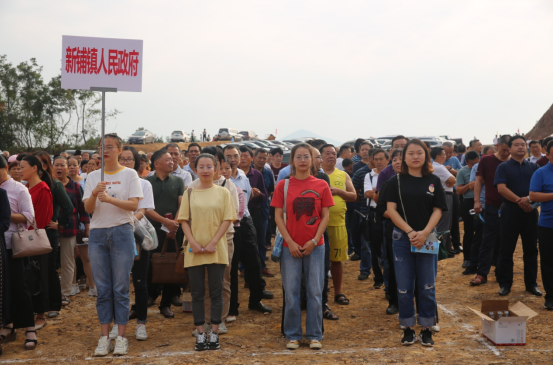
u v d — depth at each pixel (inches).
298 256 200.7
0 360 193.0
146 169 365.1
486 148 414.3
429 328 212.4
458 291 288.2
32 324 209.0
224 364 184.1
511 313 211.6
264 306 259.3
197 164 208.7
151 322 243.8
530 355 188.1
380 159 294.0
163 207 247.1
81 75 207.3
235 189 231.1
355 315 249.9
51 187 254.2
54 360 191.9
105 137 204.1
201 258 201.6
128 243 201.8
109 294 201.2
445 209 201.6
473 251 324.5
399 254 204.2
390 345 203.5
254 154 422.3
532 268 272.5
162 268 228.2
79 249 290.8
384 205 221.5
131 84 211.2
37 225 224.5
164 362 187.0
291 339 202.5
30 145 1849.2
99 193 193.9
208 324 223.3
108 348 199.8
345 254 262.8
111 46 209.8
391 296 252.2
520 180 266.8
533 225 268.5
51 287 241.0
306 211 202.5
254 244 255.4
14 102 1807.3
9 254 207.2
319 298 203.8
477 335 214.1
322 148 268.2
